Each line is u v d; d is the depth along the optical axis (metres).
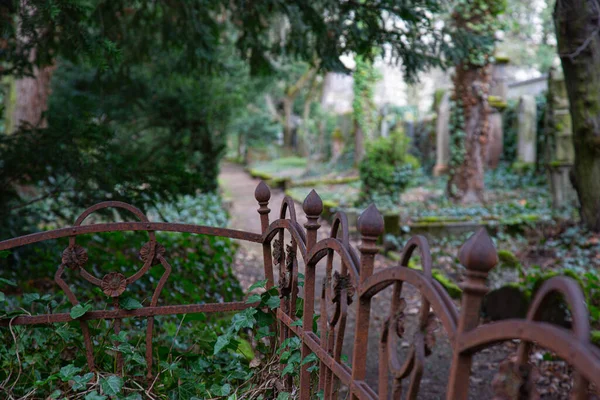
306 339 2.18
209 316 4.96
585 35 7.12
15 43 5.23
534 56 23.91
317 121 27.88
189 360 2.72
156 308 2.52
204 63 6.72
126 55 6.87
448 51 5.27
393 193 12.11
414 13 4.77
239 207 14.29
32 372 2.47
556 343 0.90
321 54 5.43
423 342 1.32
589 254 7.77
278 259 2.55
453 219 9.90
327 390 1.98
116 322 2.50
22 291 5.13
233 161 33.88
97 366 2.56
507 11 12.20
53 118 4.88
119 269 5.41
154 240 2.51
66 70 10.53
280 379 2.49
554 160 10.80
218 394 2.45
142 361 2.47
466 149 12.13
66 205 5.30
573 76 7.59
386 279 1.52
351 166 21.12
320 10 5.23
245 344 3.54
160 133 10.46
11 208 5.34
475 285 1.14
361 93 18.97
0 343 2.51
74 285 5.34
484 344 1.10
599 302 5.14
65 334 2.48
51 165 4.88
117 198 4.88
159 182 4.94
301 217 12.59
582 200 8.43
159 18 6.53
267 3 5.28
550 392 4.14
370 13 4.98
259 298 2.60
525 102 14.75
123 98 8.52
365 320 1.71
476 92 12.05
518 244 8.77
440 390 4.50
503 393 1.08
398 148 12.04
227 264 6.68
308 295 2.21
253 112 28.27
